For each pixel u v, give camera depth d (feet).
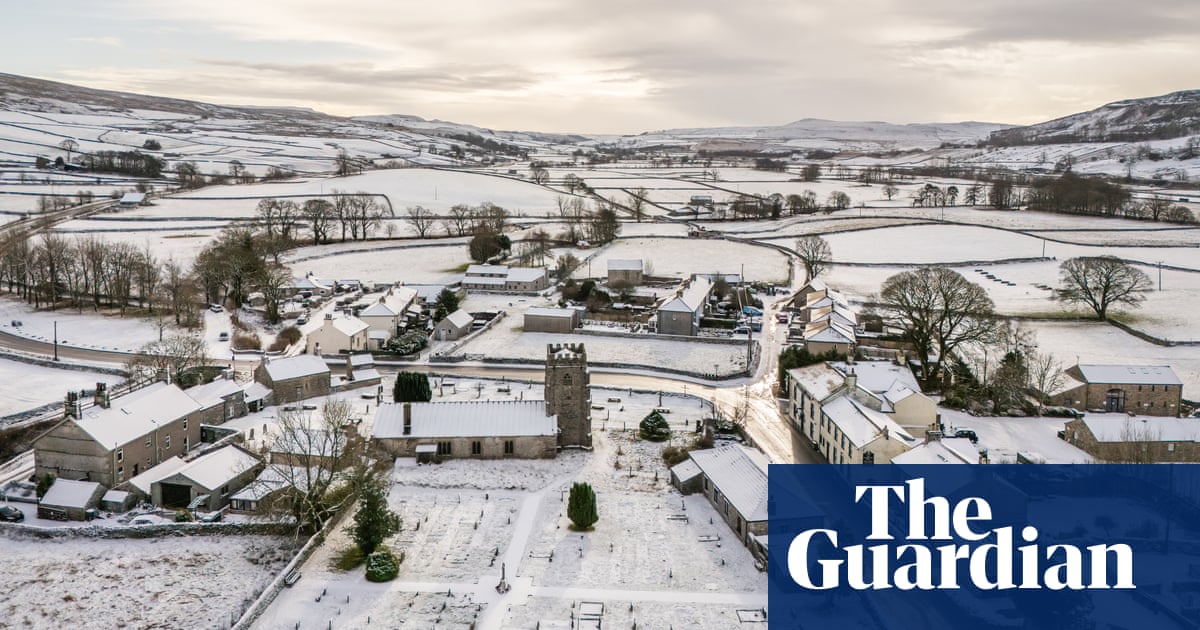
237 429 446.19
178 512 354.54
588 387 430.61
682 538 338.95
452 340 655.35
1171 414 498.69
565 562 318.86
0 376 542.57
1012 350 570.46
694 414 488.02
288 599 291.17
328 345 609.01
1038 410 488.02
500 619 280.10
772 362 604.08
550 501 373.61
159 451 402.93
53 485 358.64
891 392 447.42
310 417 470.80
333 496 358.02
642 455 426.51
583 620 279.28
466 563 317.83
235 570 313.32
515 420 423.23
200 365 520.42
